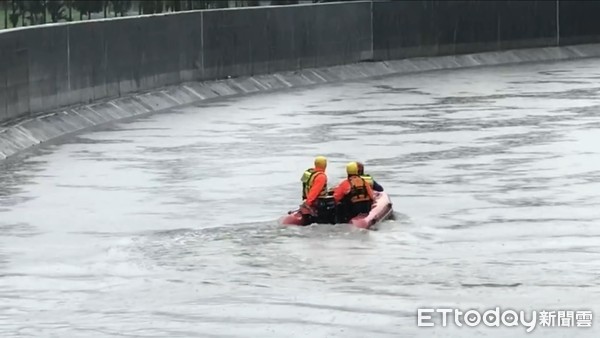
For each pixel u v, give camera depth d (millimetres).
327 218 31312
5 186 38188
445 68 70500
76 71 49031
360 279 26938
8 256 29812
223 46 58469
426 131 48188
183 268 28234
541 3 76250
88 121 48906
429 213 33469
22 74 45438
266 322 24250
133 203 35594
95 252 30062
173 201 35812
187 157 42750
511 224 32219
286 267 28047
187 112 53250
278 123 50406
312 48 63688
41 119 46406
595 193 36094
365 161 41719
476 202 34938
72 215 34219
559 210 33875
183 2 66312
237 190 37219
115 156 43000
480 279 26875
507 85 63500
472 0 72500
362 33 66562
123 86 52156
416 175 39094
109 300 25938
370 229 30984
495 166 40469
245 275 27484
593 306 24781
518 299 25344
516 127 49000
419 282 26656
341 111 53938
